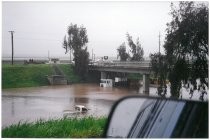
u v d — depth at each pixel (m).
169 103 3.12
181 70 21.25
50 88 80.00
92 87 82.25
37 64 104.56
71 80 94.38
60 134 11.79
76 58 98.38
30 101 53.50
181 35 20.77
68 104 49.94
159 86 22.69
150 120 3.11
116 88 78.75
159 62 22.27
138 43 90.56
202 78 21.11
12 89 77.88
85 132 12.03
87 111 42.72
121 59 100.25
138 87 81.06
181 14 20.86
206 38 20.31
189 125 2.94
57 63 108.31
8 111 41.78
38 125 13.43
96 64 98.62
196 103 3.03
